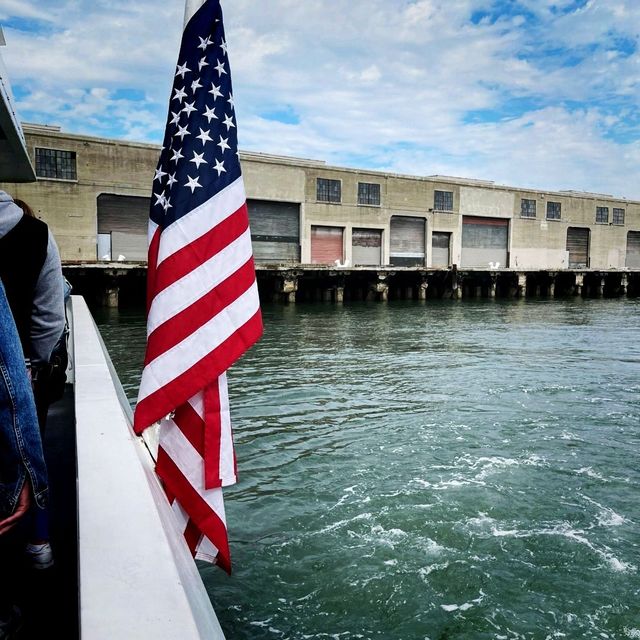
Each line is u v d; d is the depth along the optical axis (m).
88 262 33.34
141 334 22.64
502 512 6.36
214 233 2.59
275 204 43.59
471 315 33.75
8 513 1.58
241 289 2.62
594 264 61.16
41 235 2.24
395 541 5.73
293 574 5.17
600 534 5.91
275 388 12.56
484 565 5.33
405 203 48.91
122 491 2.25
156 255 2.61
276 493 6.86
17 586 2.57
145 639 1.41
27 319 2.26
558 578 5.14
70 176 35.44
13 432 1.54
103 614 1.50
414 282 49.81
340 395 11.84
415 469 7.59
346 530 5.96
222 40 2.68
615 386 12.71
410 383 13.10
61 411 5.25
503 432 9.23
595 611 4.72
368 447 8.48
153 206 2.72
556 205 58.06
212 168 2.61
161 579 1.67
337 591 4.93
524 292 51.66
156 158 37.56
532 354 17.75
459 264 52.28
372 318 31.47
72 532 3.08
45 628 2.33
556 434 9.11
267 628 4.46
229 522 6.13
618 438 8.93
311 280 45.19
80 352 5.50
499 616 4.64
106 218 37.03
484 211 53.22
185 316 2.52
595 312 36.38
